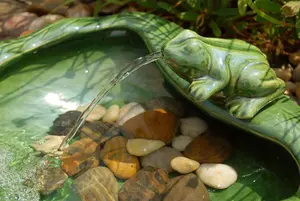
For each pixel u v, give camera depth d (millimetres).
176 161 1084
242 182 1074
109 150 1107
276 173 1074
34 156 1104
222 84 1038
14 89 1165
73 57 1196
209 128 1131
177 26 1178
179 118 1145
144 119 1134
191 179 1072
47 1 1389
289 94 1220
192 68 1033
